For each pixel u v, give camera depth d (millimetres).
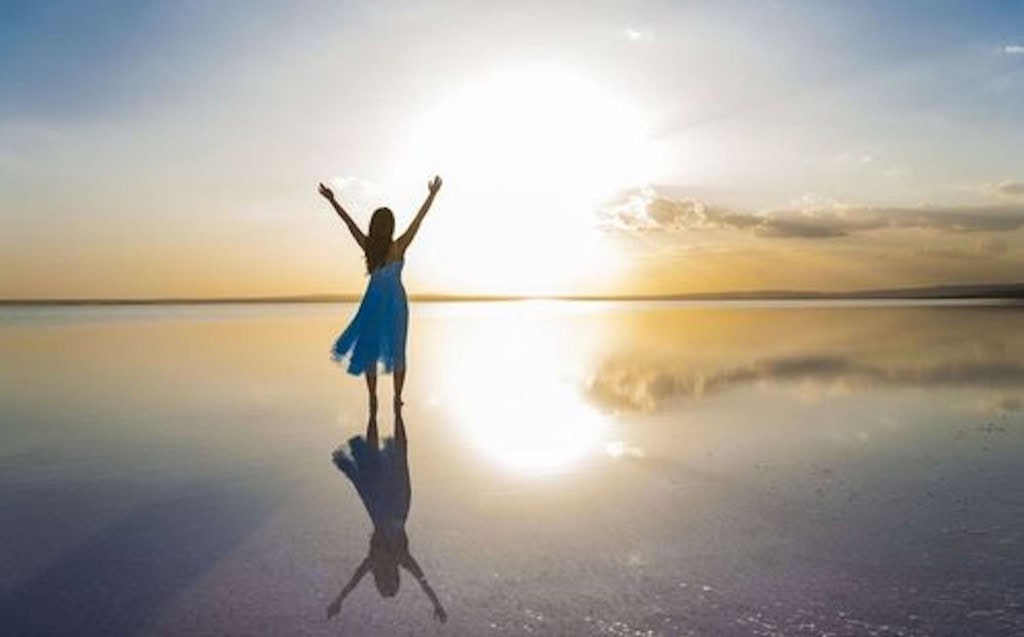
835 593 2598
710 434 5328
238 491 3967
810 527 3301
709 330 17297
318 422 5906
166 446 5035
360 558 3008
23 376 8867
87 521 3480
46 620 2455
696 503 3691
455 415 6180
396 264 6160
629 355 11156
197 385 8016
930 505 3584
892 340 13211
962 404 6441
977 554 2938
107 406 6660
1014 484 3920
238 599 2617
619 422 5812
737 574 2783
